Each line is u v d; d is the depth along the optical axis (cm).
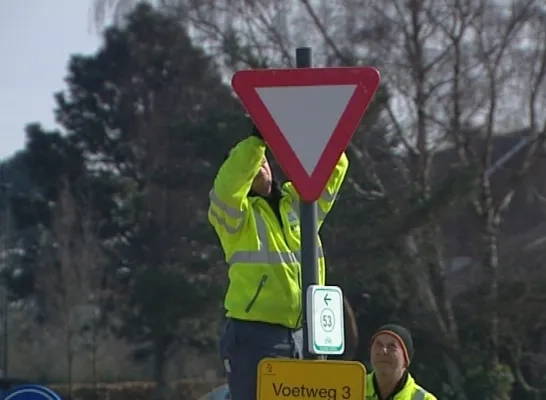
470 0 8894
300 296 1794
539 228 10506
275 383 1625
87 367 15900
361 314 8431
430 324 8275
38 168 16825
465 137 9181
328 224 8269
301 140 1656
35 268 15862
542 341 9488
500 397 8069
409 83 9150
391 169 9138
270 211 1809
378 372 2028
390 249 8162
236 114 9012
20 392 2586
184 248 11381
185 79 12300
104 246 15300
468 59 9131
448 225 9444
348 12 9212
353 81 1658
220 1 9631
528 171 9581
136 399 14488
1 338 16562
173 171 10894
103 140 16588
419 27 9075
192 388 13600
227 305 1808
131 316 12575
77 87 16800
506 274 8838
